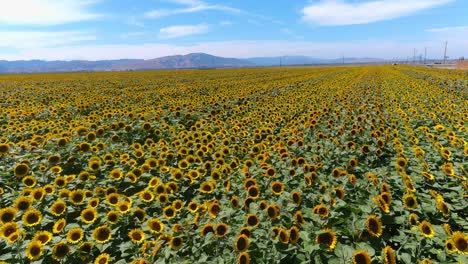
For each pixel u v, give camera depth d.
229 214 3.22
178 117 9.07
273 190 3.55
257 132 6.84
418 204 3.39
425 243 2.78
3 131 7.09
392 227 3.22
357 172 4.65
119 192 4.32
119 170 4.43
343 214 3.26
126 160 5.00
